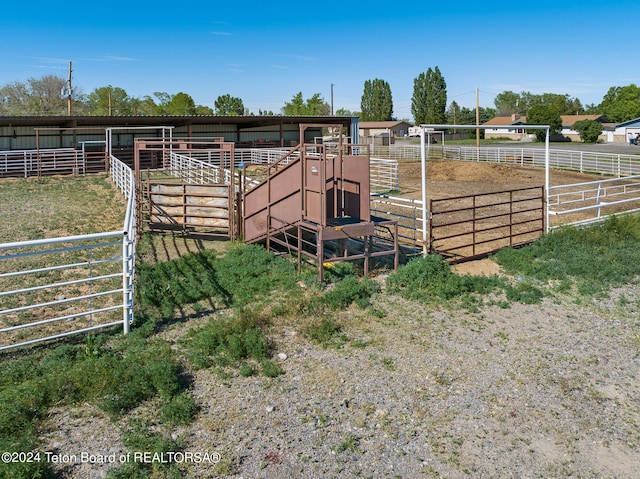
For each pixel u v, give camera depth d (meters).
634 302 9.97
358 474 5.14
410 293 9.88
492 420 6.11
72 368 6.65
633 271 11.50
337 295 9.39
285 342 7.86
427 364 7.36
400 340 8.07
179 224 14.68
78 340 7.61
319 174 10.41
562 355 7.78
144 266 10.99
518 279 11.08
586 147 64.06
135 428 5.62
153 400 6.19
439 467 5.29
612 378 7.16
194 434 5.63
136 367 6.61
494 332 8.52
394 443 5.63
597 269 11.47
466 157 46.97
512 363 7.48
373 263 11.71
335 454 5.41
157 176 26.84
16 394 6.00
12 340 7.55
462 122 111.38
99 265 11.22
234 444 5.50
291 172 11.51
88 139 34.59
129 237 8.52
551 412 6.31
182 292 9.55
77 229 14.90
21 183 24.67
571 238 13.48
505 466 5.34
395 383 6.81
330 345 7.79
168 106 87.75
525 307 9.63
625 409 6.43
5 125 31.98
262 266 11.12
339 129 11.27
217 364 7.09
